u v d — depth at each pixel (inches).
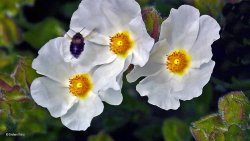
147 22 10.7
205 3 11.6
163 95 10.7
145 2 11.2
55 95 11.4
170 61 10.8
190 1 11.6
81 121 11.3
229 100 10.8
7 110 12.1
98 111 11.2
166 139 12.9
